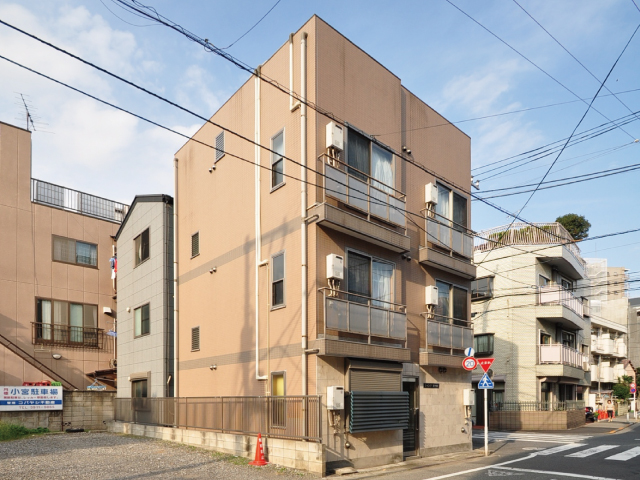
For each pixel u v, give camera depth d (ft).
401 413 44.45
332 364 40.81
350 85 46.16
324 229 42.06
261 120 49.21
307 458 37.81
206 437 49.80
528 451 52.03
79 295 88.02
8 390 65.98
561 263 100.01
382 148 48.44
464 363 51.57
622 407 142.00
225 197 54.60
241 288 50.14
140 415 64.85
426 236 52.80
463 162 61.67
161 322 63.31
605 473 37.65
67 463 40.93
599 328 141.69
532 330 93.66
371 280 45.70
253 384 46.60
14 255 81.20
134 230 73.87
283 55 46.73
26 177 84.58
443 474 38.09
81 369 85.46
